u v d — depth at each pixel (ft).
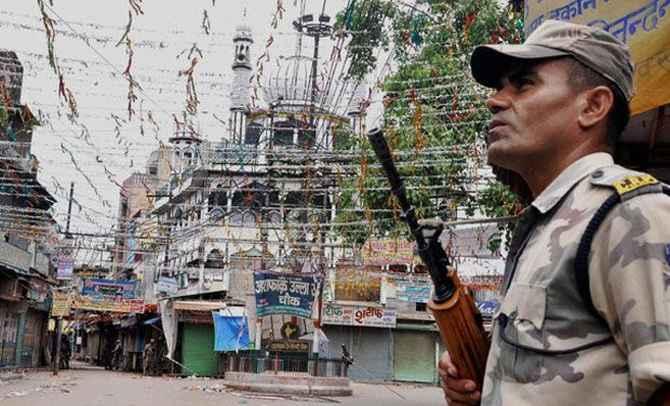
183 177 52.80
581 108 5.55
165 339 99.91
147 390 69.10
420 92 33.12
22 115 33.96
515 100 5.77
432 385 93.40
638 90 13.12
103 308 100.37
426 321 94.63
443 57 32.89
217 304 95.25
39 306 102.73
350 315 92.48
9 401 52.80
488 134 6.01
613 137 5.69
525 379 4.79
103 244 83.92
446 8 32.76
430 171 39.81
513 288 5.11
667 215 4.52
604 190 4.89
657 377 4.10
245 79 43.91
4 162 51.85
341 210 47.32
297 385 72.64
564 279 4.76
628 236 4.53
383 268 83.66
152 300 108.68
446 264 6.32
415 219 6.46
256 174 50.14
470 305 6.21
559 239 4.92
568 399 4.57
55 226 71.82
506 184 6.62
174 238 68.03
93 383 77.10
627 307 4.41
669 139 15.81
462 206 40.45
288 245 63.16
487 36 32.76
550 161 5.62
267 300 79.92
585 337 4.65
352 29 29.78
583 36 5.61
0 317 82.94
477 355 6.07
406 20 31.40
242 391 71.41
